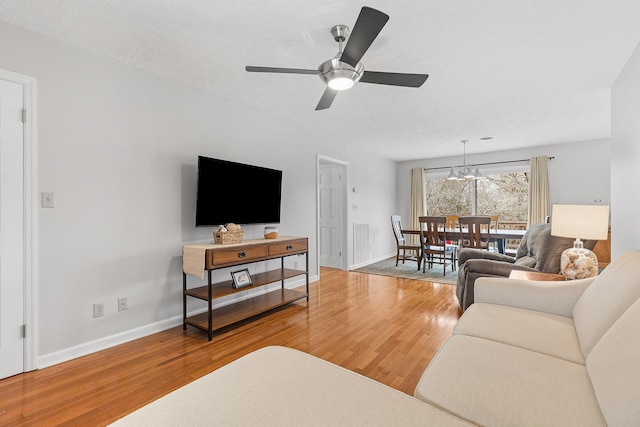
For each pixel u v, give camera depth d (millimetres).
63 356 2225
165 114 2850
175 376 2021
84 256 2344
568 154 5395
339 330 2791
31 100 2100
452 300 3697
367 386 1054
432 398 1038
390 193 7129
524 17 1943
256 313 2982
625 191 2572
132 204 2617
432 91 3121
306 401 964
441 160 6805
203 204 2977
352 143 5441
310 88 3100
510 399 998
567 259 2254
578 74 2742
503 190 6270
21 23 2025
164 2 1822
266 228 3541
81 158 2330
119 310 2531
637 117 2275
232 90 3150
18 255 2049
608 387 910
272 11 1900
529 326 1587
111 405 1720
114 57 2473
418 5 1830
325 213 5906
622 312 1199
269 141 3914
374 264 6168
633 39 2188
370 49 2316
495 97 3285
